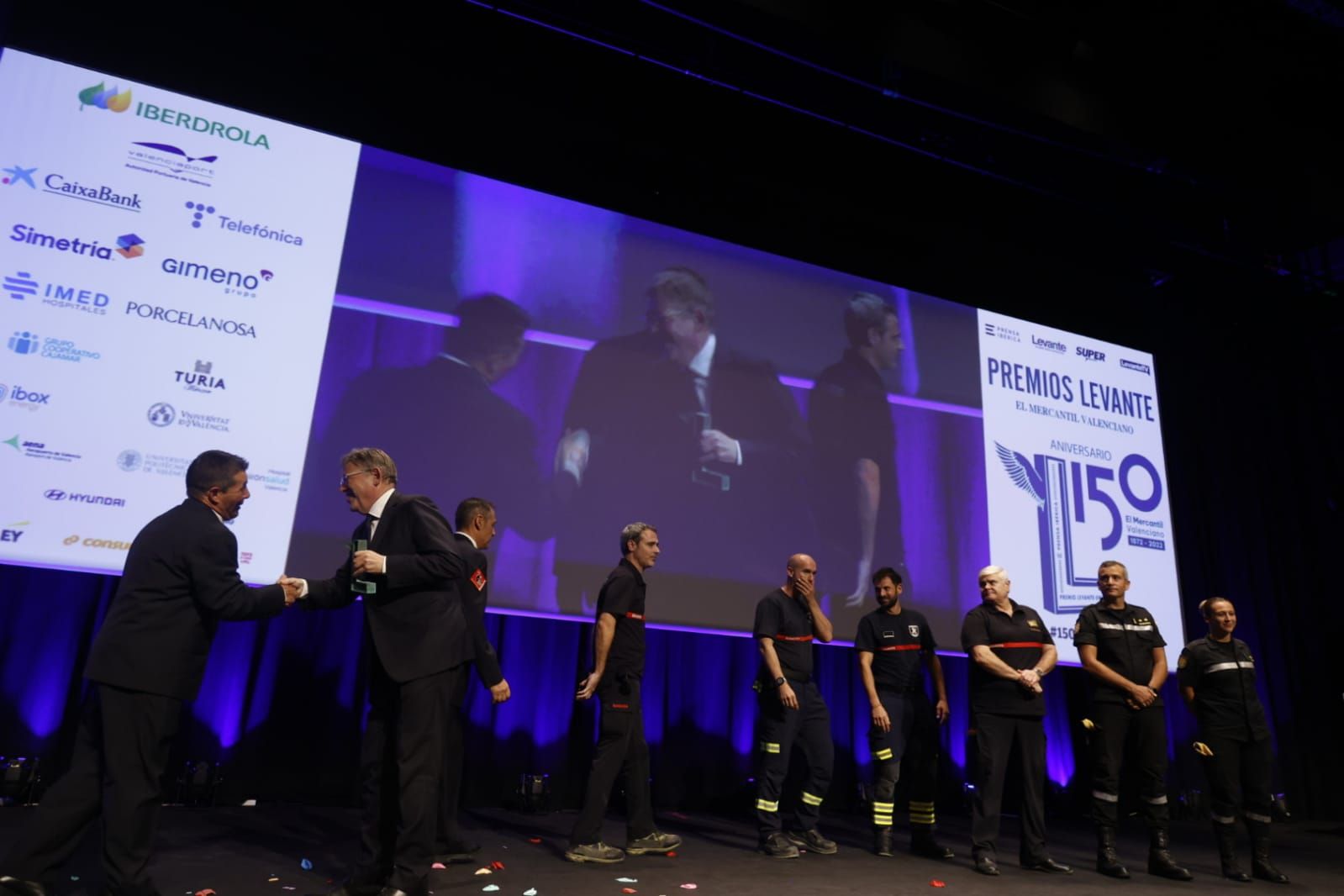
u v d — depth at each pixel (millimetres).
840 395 5133
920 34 4688
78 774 2053
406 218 4344
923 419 5328
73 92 3729
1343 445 6930
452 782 2918
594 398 4492
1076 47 5059
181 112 3934
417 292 4258
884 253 5852
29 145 3584
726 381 4848
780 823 4168
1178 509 6348
